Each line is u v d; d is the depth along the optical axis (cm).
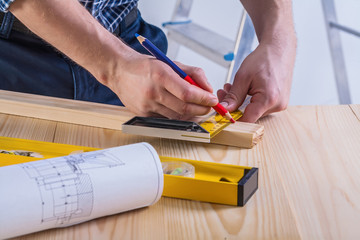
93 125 97
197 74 89
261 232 59
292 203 66
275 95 98
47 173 55
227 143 88
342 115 106
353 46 250
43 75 133
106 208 58
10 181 53
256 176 69
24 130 93
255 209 64
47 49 132
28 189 53
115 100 143
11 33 128
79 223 60
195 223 61
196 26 215
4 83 132
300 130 97
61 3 86
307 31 249
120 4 135
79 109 97
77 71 135
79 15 88
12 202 52
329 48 252
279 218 62
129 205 60
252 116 96
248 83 101
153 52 86
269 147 88
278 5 114
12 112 101
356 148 87
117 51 88
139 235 58
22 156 69
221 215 63
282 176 75
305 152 85
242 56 206
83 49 88
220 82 251
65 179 55
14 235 53
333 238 58
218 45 195
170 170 71
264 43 109
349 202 66
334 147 87
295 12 247
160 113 91
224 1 236
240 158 82
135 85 87
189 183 66
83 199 56
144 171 60
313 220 61
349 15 248
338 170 77
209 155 84
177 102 85
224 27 240
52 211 54
